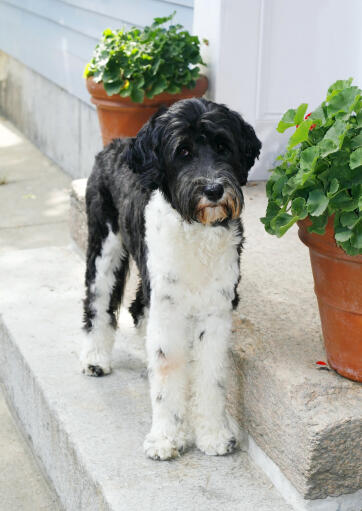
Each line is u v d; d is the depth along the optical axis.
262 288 3.83
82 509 3.36
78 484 3.38
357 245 2.65
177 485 3.13
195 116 3.01
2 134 10.74
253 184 5.51
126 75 5.15
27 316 4.64
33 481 3.95
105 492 3.07
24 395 4.25
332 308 2.96
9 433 4.39
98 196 3.99
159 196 3.26
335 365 3.06
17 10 10.22
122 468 3.23
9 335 4.46
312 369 3.10
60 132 9.08
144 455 3.32
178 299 3.26
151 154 3.14
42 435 3.94
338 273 2.86
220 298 3.24
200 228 3.10
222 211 2.97
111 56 5.16
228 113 3.15
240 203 3.02
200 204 2.94
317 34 5.44
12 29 10.60
